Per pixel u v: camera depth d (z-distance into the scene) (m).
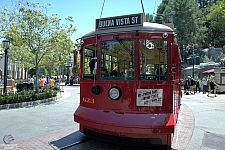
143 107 4.52
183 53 51.47
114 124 4.43
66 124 7.06
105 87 4.86
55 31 13.51
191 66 38.94
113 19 4.91
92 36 5.17
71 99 14.66
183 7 52.22
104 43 4.95
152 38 4.61
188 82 21.52
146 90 4.54
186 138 5.64
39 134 5.84
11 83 16.84
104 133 4.78
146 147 4.89
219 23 56.94
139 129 4.25
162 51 4.62
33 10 12.95
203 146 5.02
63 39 13.58
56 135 5.75
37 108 10.48
